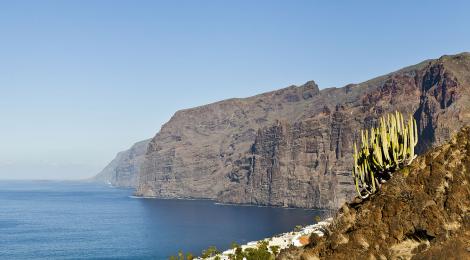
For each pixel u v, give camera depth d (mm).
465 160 21641
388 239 22422
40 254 158750
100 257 152750
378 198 23938
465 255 19406
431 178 22328
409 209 22438
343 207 27125
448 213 21016
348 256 23094
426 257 20141
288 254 26547
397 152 26469
